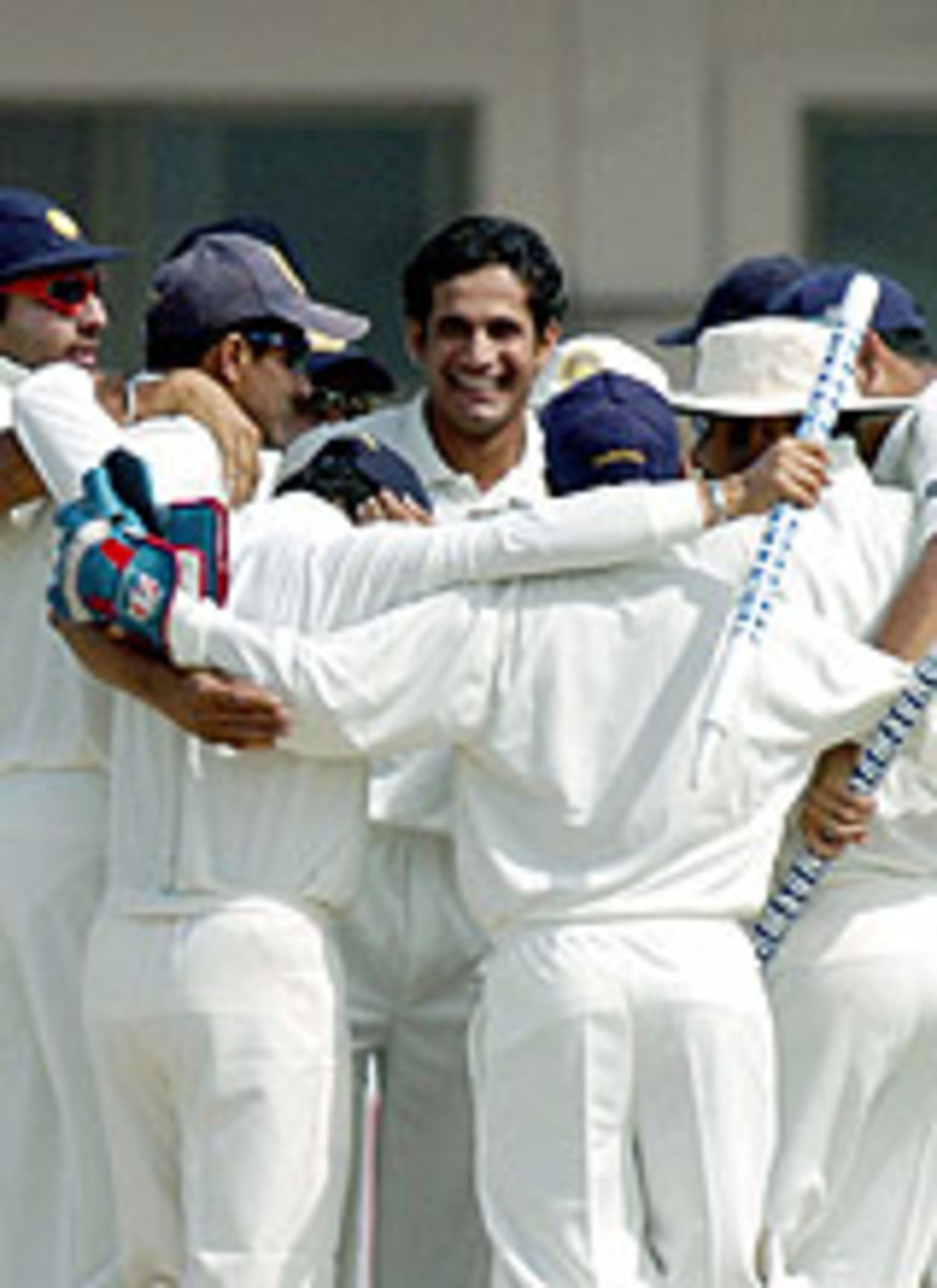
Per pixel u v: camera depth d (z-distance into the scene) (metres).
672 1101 26.89
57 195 53.25
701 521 26.78
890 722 27.39
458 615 26.91
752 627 26.67
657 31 53.88
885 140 53.75
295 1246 27.28
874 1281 28.28
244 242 29.47
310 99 53.41
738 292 32.06
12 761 29.09
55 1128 29.30
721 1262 26.95
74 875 28.89
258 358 29.23
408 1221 29.94
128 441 27.95
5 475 28.61
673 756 26.88
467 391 30.56
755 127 53.72
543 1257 26.86
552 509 26.88
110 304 52.84
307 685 26.67
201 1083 27.19
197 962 27.09
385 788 29.28
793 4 54.12
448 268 30.55
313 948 27.31
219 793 27.25
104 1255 28.80
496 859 27.14
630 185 53.72
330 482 28.09
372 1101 30.08
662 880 26.94
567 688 26.94
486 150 53.50
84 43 53.19
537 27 53.41
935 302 53.56
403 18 53.50
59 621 27.39
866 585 27.80
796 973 28.05
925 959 28.02
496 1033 27.16
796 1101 28.08
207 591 27.00
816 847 27.70
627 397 27.47
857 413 29.28
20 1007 29.30
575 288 53.34
